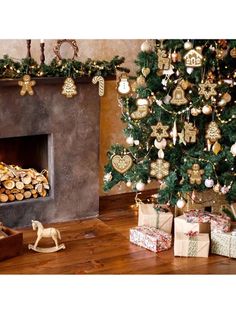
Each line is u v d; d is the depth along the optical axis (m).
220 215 4.29
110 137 5.13
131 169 4.32
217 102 4.19
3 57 4.51
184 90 4.24
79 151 4.69
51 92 4.46
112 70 4.57
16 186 4.57
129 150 4.39
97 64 4.54
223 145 4.23
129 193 5.25
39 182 4.65
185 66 4.12
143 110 4.16
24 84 4.22
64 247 4.12
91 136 4.71
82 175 4.75
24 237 4.37
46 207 4.65
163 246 4.14
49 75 4.40
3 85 4.21
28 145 4.88
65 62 4.43
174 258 4.02
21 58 4.61
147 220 4.37
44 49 4.68
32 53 4.65
